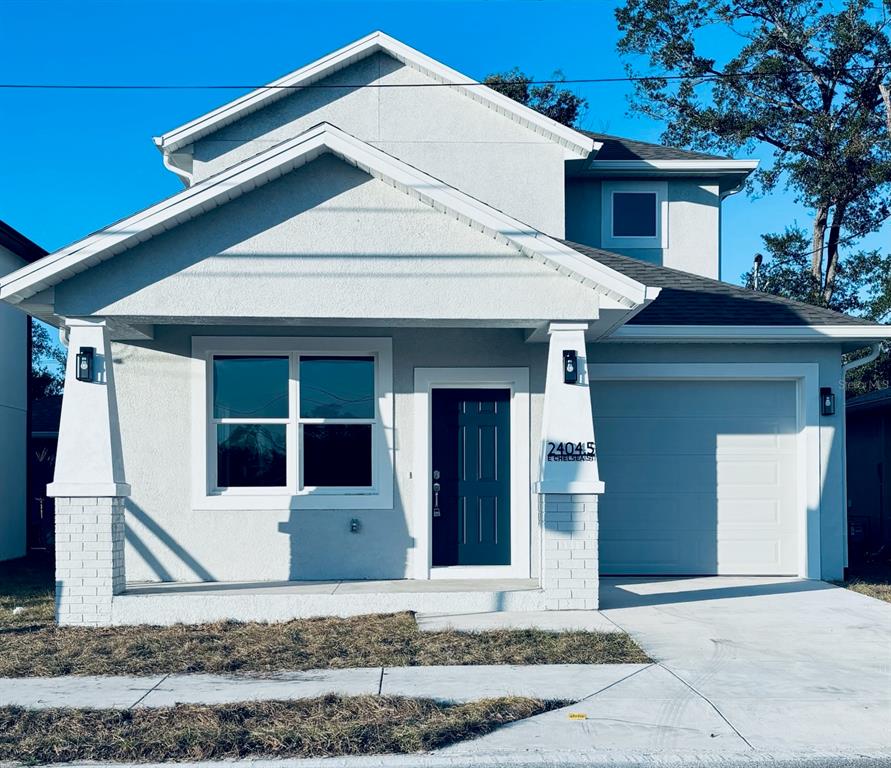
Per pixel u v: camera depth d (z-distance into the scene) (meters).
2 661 8.81
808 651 9.07
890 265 29.80
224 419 12.55
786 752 6.40
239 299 10.45
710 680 8.07
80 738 6.64
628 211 17.03
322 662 8.74
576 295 10.71
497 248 10.67
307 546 12.30
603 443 13.63
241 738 6.62
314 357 12.68
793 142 28.58
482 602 10.82
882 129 28.58
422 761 6.28
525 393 12.60
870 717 7.10
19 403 18.45
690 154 17.22
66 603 10.39
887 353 28.12
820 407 13.54
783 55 28.86
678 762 6.23
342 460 12.65
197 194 10.23
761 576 13.59
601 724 6.96
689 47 29.17
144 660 8.83
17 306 11.03
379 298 10.56
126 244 10.29
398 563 12.34
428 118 15.50
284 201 10.53
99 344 10.45
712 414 13.71
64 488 10.32
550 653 8.91
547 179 15.45
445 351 12.58
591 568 10.86
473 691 7.74
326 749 6.48
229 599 10.62
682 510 13.64
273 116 15.41
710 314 13.52
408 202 10.63
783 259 30.73
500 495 12.76
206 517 12.28
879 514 20.64
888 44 27.92
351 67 15.51
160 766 6.26
